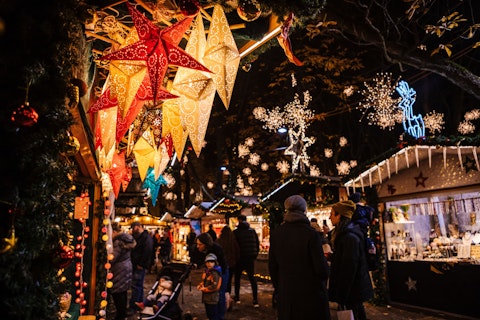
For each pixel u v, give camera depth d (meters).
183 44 4.72
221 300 6.78
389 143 16.84
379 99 13.79
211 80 3.58
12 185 1.74
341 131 18.19
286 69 18.52
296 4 3.43
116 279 7.32
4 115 1.79
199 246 6.78
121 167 7.26
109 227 7.74
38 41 2.01
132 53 3.02
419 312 8.09
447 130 14.80
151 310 5.89
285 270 4.17
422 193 8.20
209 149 26.66
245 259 9.30
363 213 5.71
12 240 1.60
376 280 8.96
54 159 2.02
